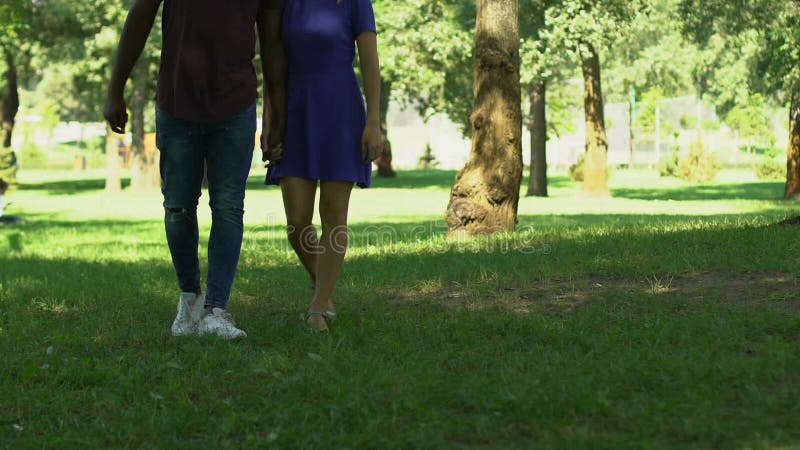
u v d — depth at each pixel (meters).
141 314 6.93
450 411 4.02
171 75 5.84
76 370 4.89
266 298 7.71
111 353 5.45
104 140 90.88
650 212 25.69
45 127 88.00
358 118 5.98
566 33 29.28
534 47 29.52
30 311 7.26
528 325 5.74
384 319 6.34
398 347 5.29
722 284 7.33
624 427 3.71
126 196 40.62
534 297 7.16
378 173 57.16
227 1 5.79
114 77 6.06
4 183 27.95
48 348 5.36
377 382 4.41
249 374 4.75
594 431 3.68
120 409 4.23
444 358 4.99
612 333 5.43
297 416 3.98
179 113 5.79
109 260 12.71
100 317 6.77
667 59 63.41
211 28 5.76
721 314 5.91
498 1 15.52
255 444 3.65
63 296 8.09
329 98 5.91
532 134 37.97
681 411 3.87
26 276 10.45
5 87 44.38
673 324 5.60
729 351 4.91
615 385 4.27
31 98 106.81
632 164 79.81
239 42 5.80
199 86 5.78
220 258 5.85
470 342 5.40
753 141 80.62
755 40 36.31
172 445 3.73
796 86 31.55
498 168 15.47
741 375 4.38
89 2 38.75
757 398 3.96
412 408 4.01
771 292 6.84
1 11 36.56
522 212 26.34
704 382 4.26
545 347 5.23
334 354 5.07
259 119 69.06
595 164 35.28
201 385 4.59
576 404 3.93
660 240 10.52
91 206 32.62
